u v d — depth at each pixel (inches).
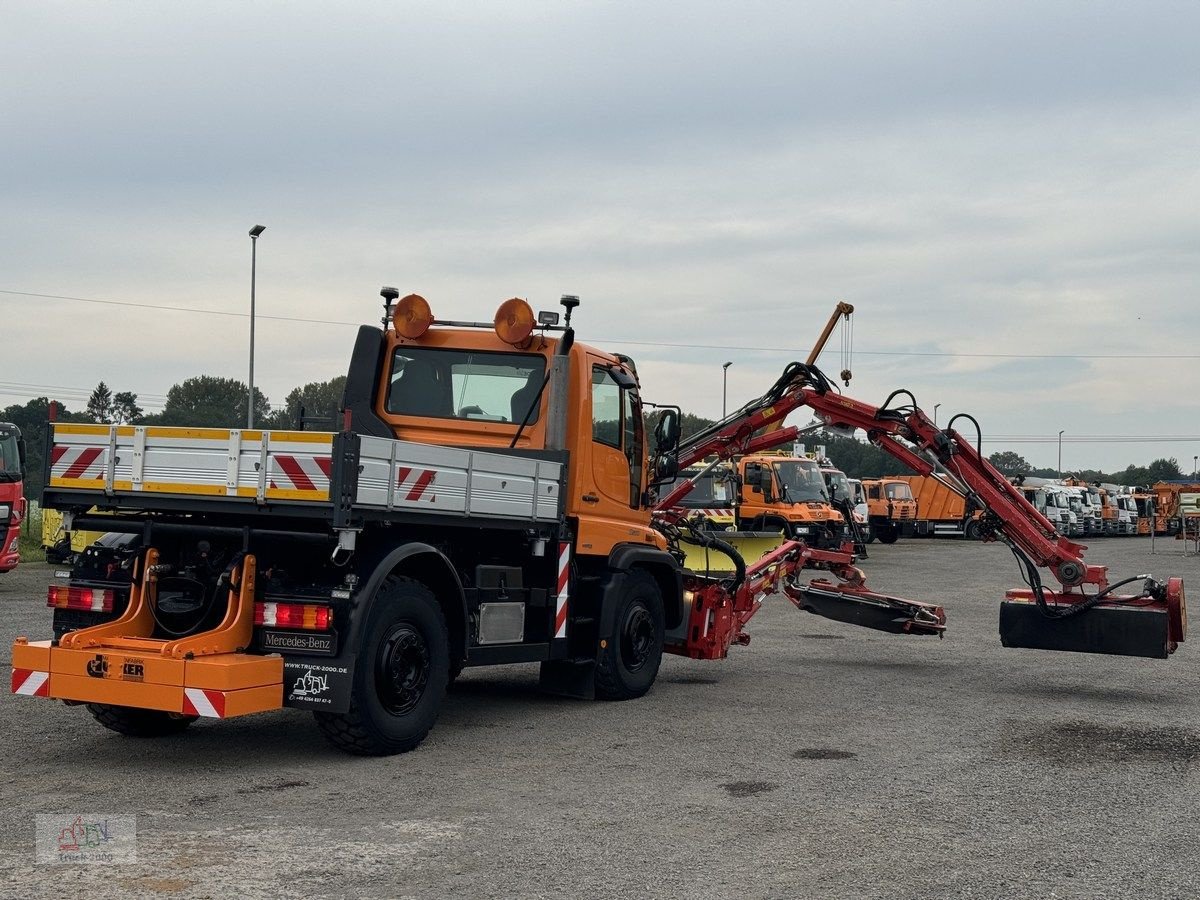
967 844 219.3
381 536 287.7
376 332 378.3
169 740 307.9
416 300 364.8
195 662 257.6
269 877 191.5
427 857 204.5
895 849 214.7
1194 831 231.5
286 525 277.1
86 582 292.5
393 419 375.2
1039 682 448.8
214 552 288.5
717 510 944.3
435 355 375.6
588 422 367.2
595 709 366.9
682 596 421.4
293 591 274.8
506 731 327.6
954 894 189.3
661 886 190.5
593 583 374.3
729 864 203.5
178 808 236.2
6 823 223.5
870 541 1908.2
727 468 1036.5
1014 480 1983.3
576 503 361.4
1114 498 2659.9
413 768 277.3
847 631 625.0
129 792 249.6
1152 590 416.2
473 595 321.1
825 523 1285.7
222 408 4065.0
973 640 590.9
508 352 368.5
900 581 997.8
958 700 399.9
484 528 316.2
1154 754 309.7
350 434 258.7
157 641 269.7
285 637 273.4
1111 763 297.0
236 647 272.1
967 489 461.1
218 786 256.1
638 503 399.5
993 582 990.4
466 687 410.6
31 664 273.0
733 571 463.8
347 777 266.5
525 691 402.9
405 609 288.0
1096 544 2118.6
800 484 1327.5
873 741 321.7
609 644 373.4
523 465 328.5
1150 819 240.2
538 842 215.3
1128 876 200.8
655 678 418.6
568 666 381.4
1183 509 1723.7
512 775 271.6
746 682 434.3
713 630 429.4
